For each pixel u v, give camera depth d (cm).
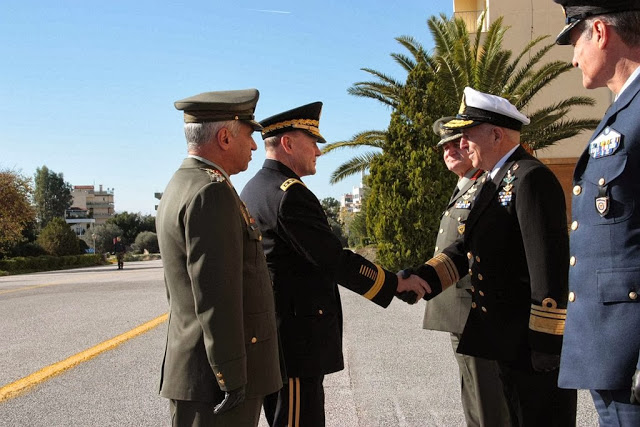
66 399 473
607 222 197
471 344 305
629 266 191
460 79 1811
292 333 318
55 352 655
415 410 439
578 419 414
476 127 312
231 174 278
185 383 246
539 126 1934
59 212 11019
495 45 1809
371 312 910
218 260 239
